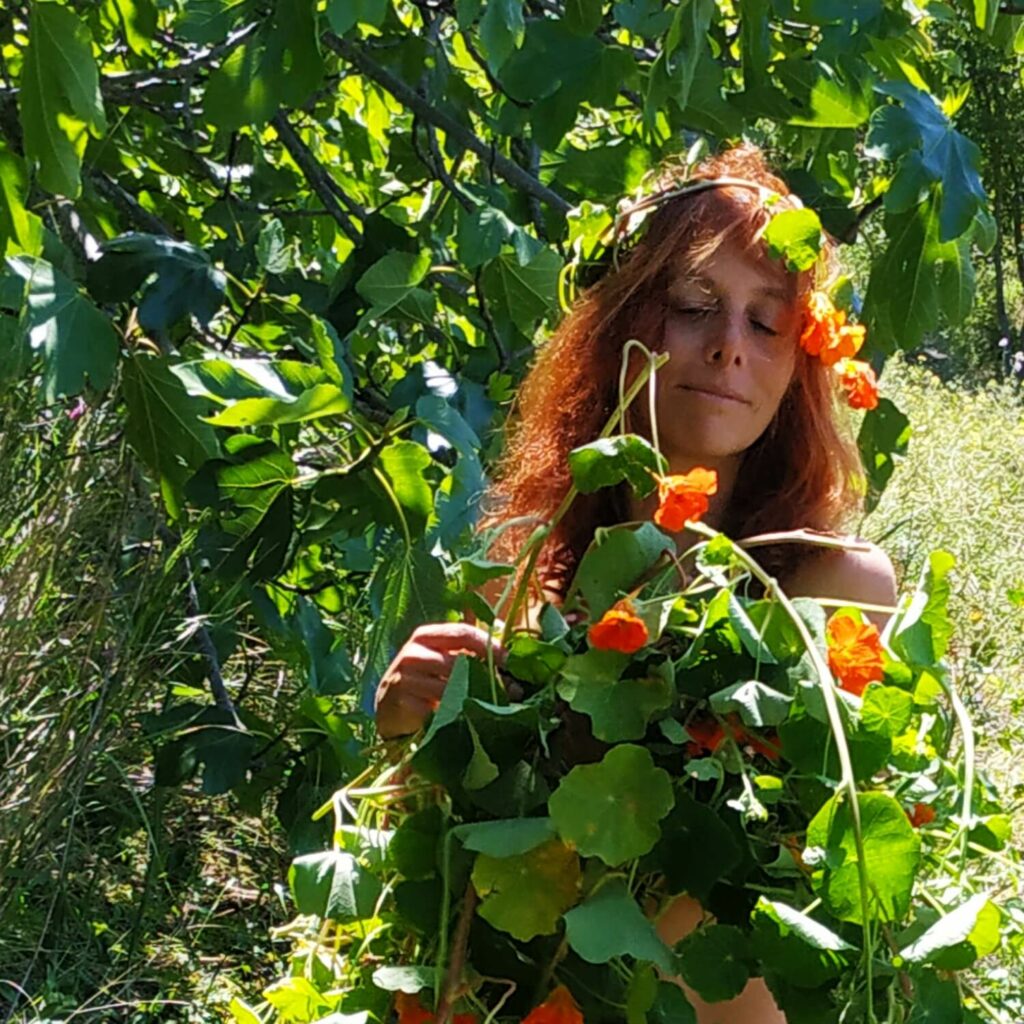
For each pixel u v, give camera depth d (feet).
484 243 5.77
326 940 3.84
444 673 3.75
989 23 6.51
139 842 9.00
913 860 2.86
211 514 6.56
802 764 3.15
